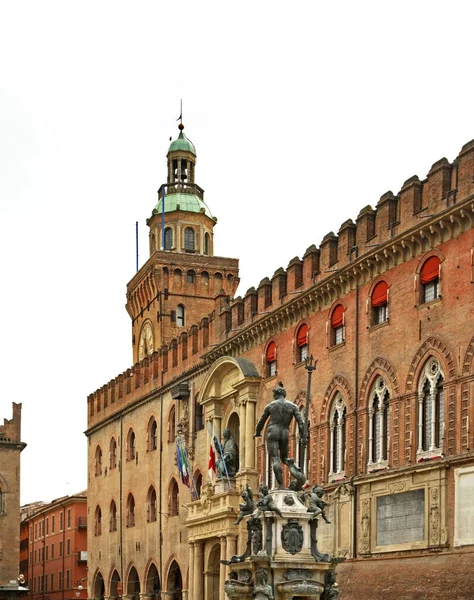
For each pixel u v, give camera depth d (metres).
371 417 50.56
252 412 63.34
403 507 46.19
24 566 146.88
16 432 101.44
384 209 50.66
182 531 73.69
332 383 54.28
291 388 59.09
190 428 73.06
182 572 73.12
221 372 68.00
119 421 90.56
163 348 80.75
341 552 50.78
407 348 47.62
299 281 59.62
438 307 45.62
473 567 40.47
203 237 97.25
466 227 44.12
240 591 28.78
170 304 90.88
